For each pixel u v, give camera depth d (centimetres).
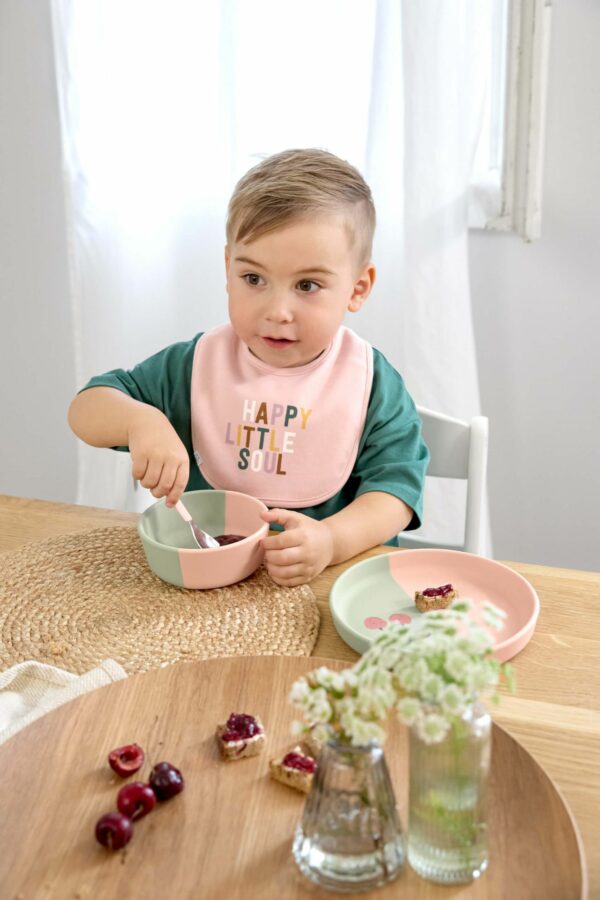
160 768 60
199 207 186
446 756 51
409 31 156
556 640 82
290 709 69
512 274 182
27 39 191
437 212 164
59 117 191
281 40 171
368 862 53
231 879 54
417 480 109
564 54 166
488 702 73
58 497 226
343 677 51
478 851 53
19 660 79
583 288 180
